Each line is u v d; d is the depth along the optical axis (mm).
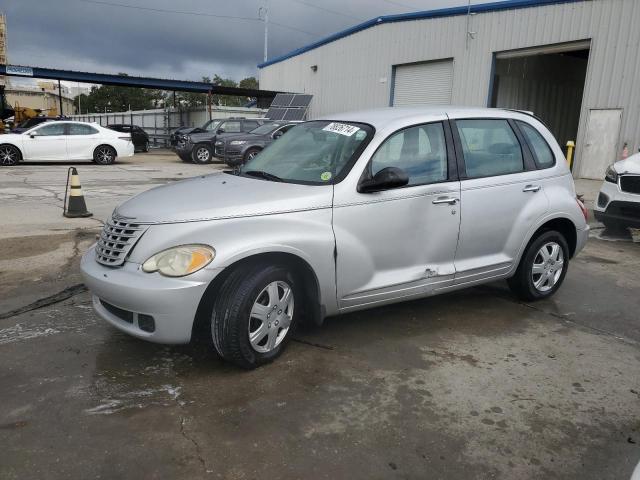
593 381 3662
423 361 3875
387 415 3174
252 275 3492
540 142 5141
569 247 5426
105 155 19922
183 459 2738
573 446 2939
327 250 3734
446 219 4312
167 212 3508
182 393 3355
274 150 4695
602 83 16203
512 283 5121
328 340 4172
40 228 7887
